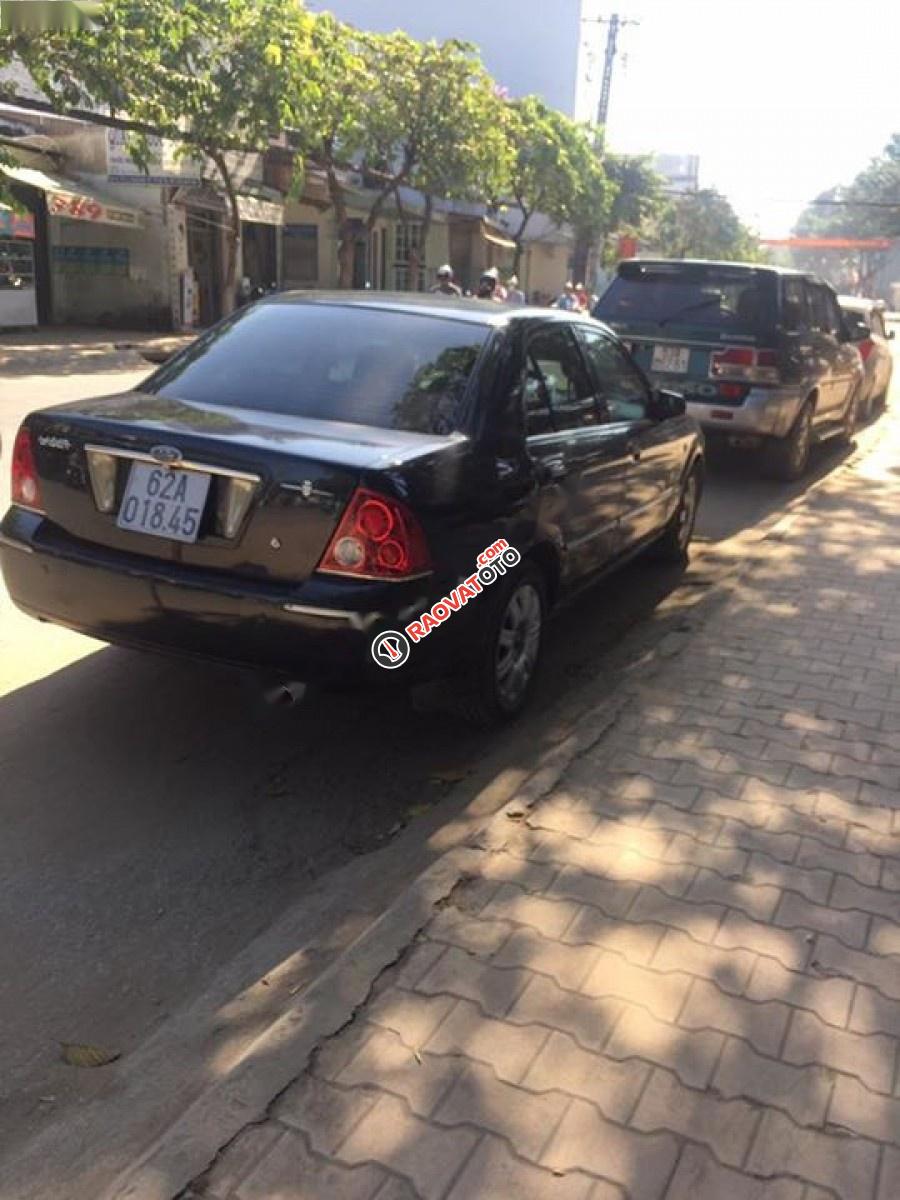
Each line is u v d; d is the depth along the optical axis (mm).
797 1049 2439
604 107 42469
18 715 4285
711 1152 2154
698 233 67562
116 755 4027
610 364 5480
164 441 3561
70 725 4230
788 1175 2109
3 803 3662
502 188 26281
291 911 3188
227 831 3586
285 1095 2254
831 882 3109
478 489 3809
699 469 6848
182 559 3578
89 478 3721
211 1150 2121
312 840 3568
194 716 4371
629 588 6453
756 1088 2320
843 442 12031
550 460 4363
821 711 4305
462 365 4137
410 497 3463
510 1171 2094
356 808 3775
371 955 2701
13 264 20906
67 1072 2541
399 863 3439
